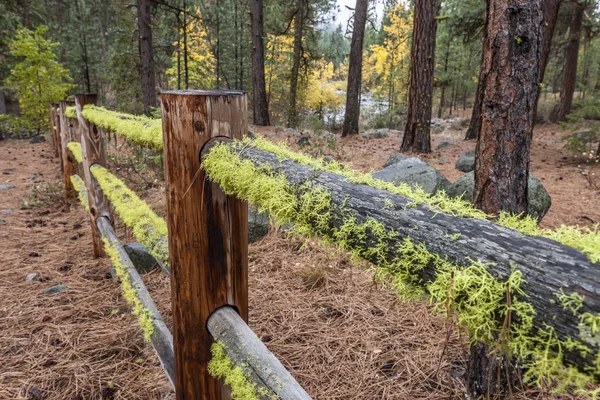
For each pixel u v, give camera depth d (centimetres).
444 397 204
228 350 112
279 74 2395
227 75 2353
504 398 192
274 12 1991
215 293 124
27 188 664
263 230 413
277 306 293
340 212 72
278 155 97
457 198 65
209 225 118
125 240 404
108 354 243
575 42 1484
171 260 128
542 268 47
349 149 1042
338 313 285
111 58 1691
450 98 2811
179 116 112
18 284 330
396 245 62
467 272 52
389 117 2238
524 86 192
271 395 97
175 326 133
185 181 116
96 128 349
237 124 117
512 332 49
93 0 2570
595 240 49
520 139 197
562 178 688
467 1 1347
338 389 212
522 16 186
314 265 341
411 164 553
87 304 300
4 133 1559
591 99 821
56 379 220
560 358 45
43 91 1423
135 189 583
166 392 209
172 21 1728
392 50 2639
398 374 221
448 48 2184
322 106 3117
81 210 543
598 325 40
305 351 243
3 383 217
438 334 255
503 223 60
